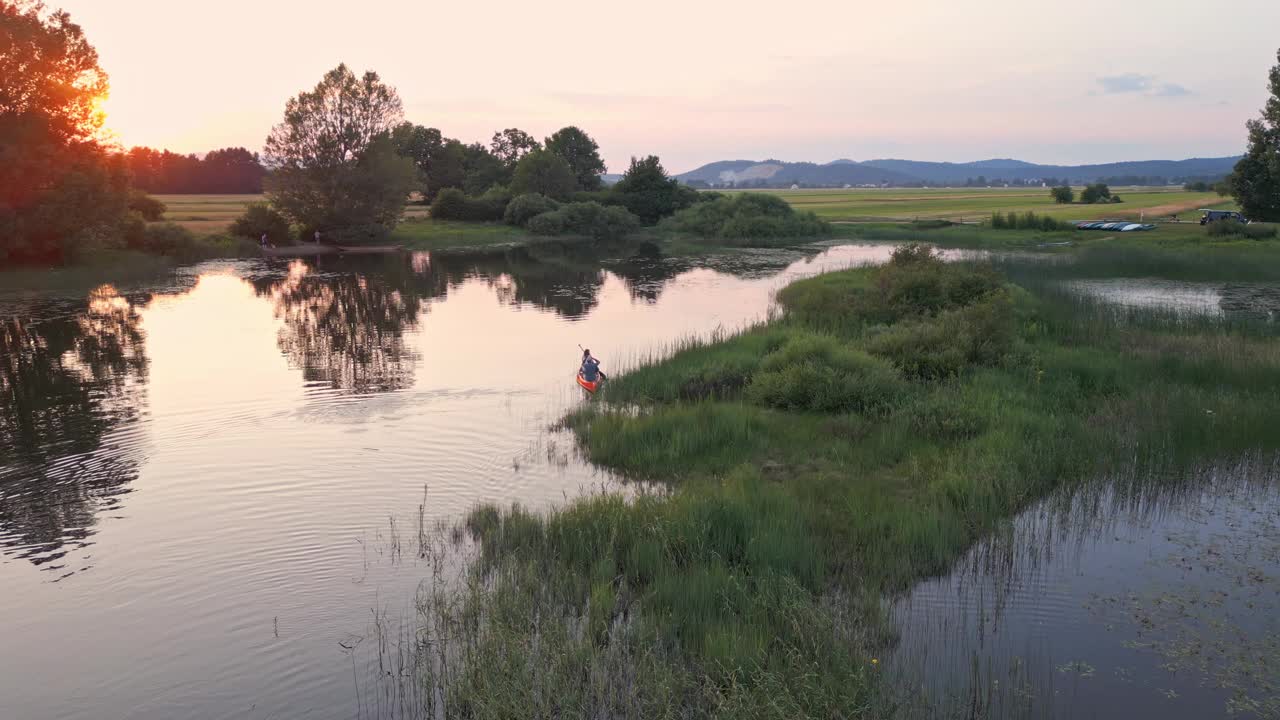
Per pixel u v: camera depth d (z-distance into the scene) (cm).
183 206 13350
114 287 5294
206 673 1070
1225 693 1002
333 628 1176
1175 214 10212
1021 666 1061
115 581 1318
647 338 3456
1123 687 1014
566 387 2617
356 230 8512
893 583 1281
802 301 3725
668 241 9506
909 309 3269
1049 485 1700
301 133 8106
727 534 1391
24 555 1417
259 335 3591
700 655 1075
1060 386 2375
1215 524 1515
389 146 8638
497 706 952
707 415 2111
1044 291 3997
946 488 1625
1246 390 2300
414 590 1285
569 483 1767
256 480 1778
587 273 6209
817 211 13812
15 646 1133
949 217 11806
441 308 4391
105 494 1702
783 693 945
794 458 1856
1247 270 5303
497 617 1146
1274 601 1232
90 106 5866
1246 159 8456
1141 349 2769
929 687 1012
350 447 2008
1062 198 15950
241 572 1347
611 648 1079
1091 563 1359
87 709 997
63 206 5541
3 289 5059
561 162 11569
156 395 2527
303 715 981
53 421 2239
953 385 2370
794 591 1198
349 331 3678
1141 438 1912
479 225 10562
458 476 1811
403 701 1009
